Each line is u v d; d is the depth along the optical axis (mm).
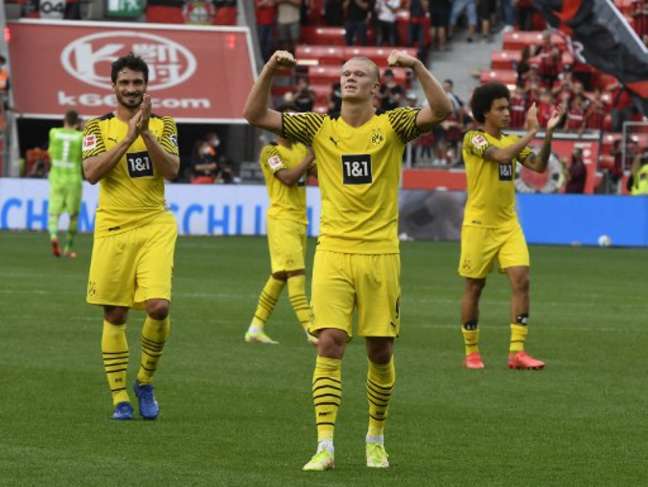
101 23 106438
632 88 105938
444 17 112688
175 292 57375
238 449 27016
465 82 110562
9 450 26516
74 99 103625
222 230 92688
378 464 25734
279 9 110812
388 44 111312
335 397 25531
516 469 25656
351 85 25750
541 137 99938
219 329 46219
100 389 33625
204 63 106062
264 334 43750
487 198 39125
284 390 34188
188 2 109938
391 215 26172
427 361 39938
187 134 108000
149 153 29922
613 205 92562
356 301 26141
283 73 109625
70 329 44500
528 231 93562
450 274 69062
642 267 76125
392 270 26047
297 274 43344
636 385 36125
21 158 107875
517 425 30172
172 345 42000
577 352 42469
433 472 25297
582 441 28469
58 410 30828
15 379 34750
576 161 96938
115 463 25484
